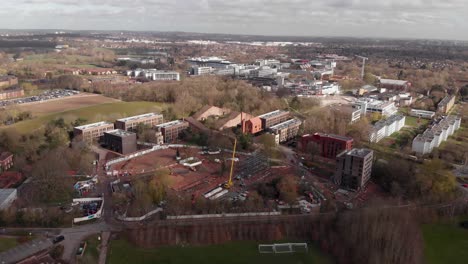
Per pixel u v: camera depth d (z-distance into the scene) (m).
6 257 170.00
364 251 179.25
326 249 192.88
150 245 189.88
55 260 170.75
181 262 177.88
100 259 176.00
